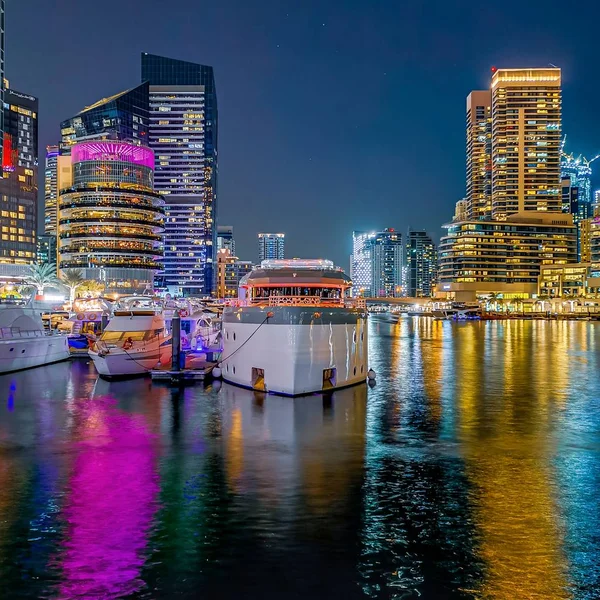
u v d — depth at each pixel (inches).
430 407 1401.3
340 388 1588.3
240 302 1747.0
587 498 746.8
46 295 4584.2
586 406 1432.1
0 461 917.2
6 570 557.0
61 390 1603.1
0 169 6815.9
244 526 654.5
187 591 523.5
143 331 1909.4
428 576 547.8
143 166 7775.6
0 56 6668.3
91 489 778.8
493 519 676.1
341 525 658.2
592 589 524.7
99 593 519.2
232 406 1358.3
